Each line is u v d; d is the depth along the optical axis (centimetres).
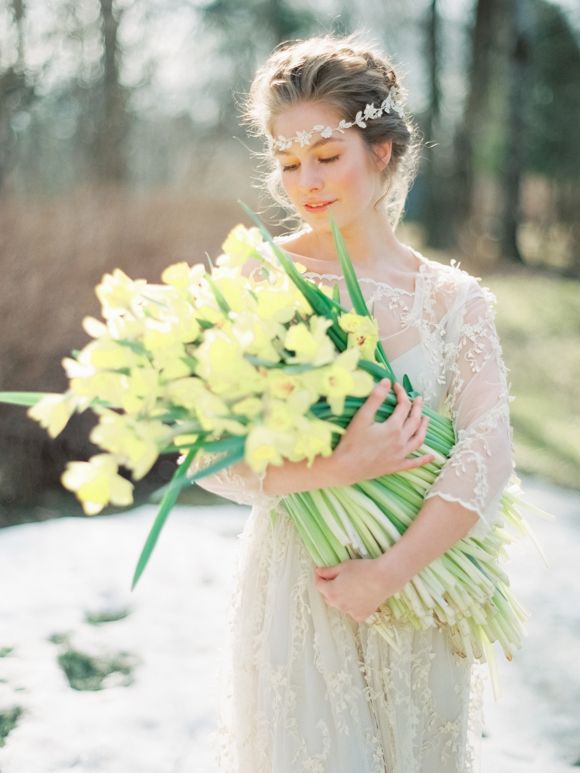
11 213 546
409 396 167
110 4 1077
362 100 170
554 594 350
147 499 541
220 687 192
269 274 167
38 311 518
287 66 171
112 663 287
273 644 172
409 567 158
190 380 138
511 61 1784
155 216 607
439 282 179
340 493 161
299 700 171
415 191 1905
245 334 138
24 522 499
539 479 583
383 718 172
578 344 1038
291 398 133
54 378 528
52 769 234
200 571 354
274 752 171
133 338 147
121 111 1125
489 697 283
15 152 1026
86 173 1112
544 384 877
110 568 353
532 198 2722
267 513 180
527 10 1798
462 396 172
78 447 539
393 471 158
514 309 1237
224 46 1587
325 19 1762
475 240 1830
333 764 168
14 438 525
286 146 170
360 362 156
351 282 158
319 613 170
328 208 171
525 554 396
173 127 1327
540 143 2358
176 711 263
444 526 159
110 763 238
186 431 138
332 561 164
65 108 1117
